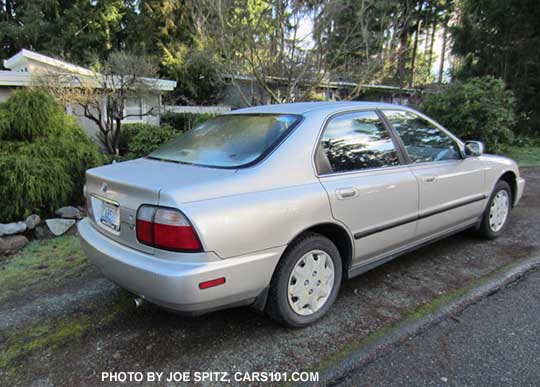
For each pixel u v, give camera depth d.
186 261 1.94
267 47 8.38
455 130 9.34
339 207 2.48
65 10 21.94
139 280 2.04
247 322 2.54
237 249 2.05
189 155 2.62
